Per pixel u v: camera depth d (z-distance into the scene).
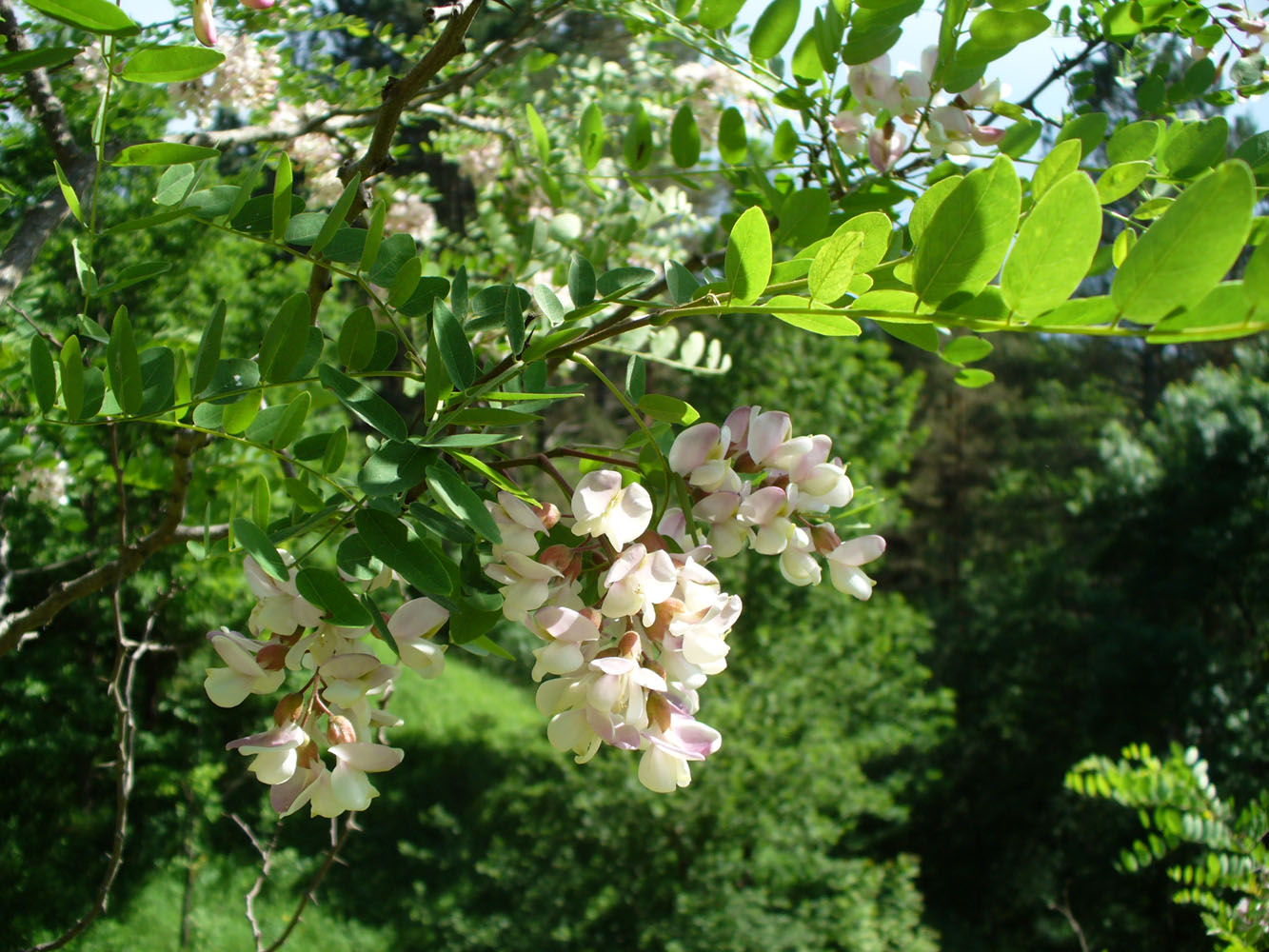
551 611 0.33
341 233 0.43
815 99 0.59
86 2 0.34
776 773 2.86
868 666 3.42
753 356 3.42
